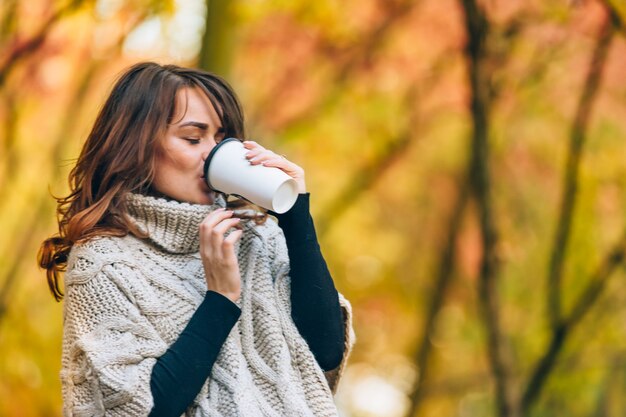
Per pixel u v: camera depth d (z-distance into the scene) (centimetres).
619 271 781
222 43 515
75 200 272
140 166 262
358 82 725
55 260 274
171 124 263
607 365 786
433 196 865
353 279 966
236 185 255
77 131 620
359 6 695
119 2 556
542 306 801
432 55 713
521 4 643
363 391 1080
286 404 253
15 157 628
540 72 672
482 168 641
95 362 245
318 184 819
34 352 707
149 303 253
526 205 791
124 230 261
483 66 627
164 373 242
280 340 261
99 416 245
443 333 962
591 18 648
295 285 269
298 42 698
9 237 661
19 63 569
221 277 250
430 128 792
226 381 249
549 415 858
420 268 927
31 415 713
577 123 692
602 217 766
